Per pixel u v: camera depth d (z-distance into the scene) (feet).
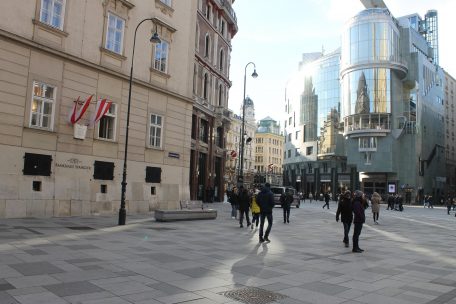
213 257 34.83
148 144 83.25
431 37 424.46
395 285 27.07
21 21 60.23
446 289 26.27
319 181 295.89
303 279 27.78
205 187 131.54
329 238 53.88
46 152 62.85
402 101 254.47
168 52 90.17
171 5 91.91
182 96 92.73
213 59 136.67
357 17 248.73
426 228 77.71
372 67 242.17
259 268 30.89
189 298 21.71
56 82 64.90
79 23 69.26
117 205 74.64
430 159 286.87
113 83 75.61
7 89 58.03
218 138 147.13
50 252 32.81
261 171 475.31
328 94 294.25
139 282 24.73
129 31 79.87
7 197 57.21
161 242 42.27
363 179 255.50
